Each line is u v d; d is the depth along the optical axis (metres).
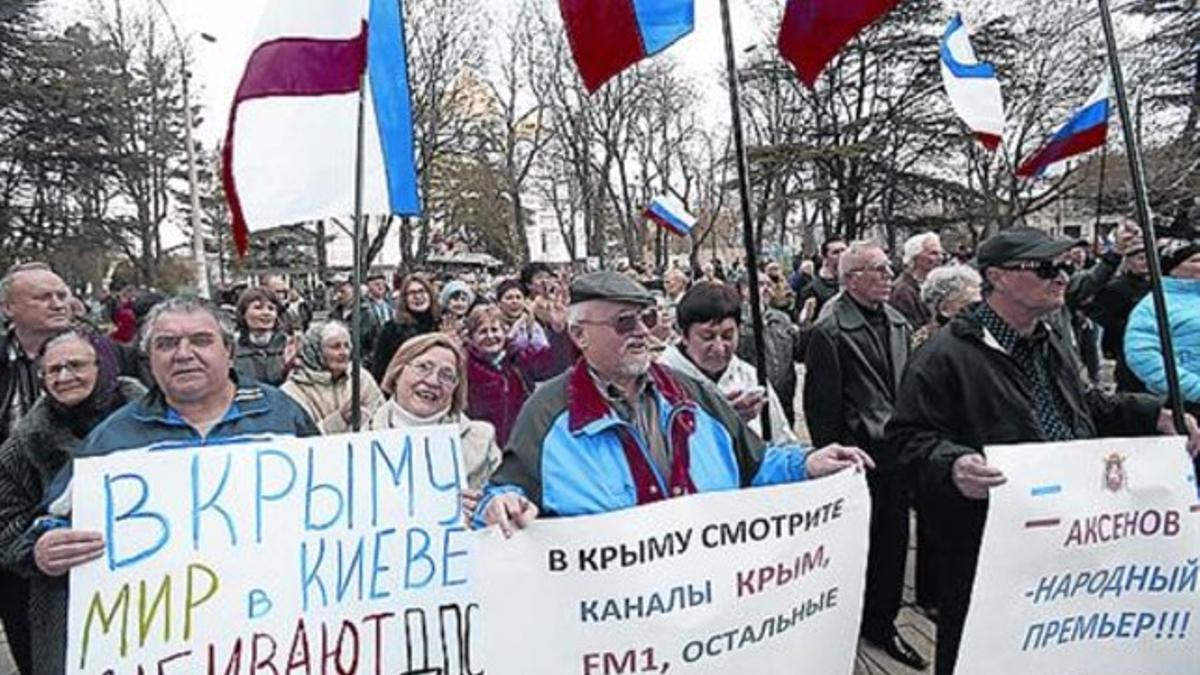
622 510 2.19
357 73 3.33
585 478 2.26
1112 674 2.58
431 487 2.57
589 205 36.91
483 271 36.78
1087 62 23.67
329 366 4.71
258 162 3.29
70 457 3.00
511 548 2.16
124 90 34.62
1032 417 2.76
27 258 32.12
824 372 4.22
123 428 2.67
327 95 3.33
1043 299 2.71
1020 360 2.82
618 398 2.35
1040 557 2.53
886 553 4.22
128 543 2.36
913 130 27.84
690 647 2.24
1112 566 2.56
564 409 2.33
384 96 3.40
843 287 4.41
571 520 2.18
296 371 4.80
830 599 2.38
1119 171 20.22
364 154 3.22
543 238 55.38
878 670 4.15
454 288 6.59
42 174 33.84
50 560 2.30
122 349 4.33
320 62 3.33
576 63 3.33
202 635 2.38
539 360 5.75
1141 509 2.57
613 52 3.33
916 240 5.67
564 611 2.18
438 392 3.34
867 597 4.30
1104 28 2.86
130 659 2.34
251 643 2.42
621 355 2.27
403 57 3.45
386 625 2.51
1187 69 23.00
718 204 38.56
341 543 2.50
